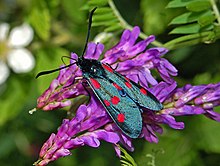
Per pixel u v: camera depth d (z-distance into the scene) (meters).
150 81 0.14
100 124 0.14
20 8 0.23
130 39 0.15
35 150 0.24
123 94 0.14
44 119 0.23
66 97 0.14
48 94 0.14
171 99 0.14
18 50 0.22
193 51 0.22
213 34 0.16
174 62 0.22
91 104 0.14
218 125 0.21
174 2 0.16
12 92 0.22
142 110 0.14
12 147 0.24
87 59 0.14
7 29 0.23
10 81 0.22
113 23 0.17
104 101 0.14
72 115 0.15
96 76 0.14
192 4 0.16
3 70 0.22
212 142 0.21
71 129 0.14
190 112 0.14
